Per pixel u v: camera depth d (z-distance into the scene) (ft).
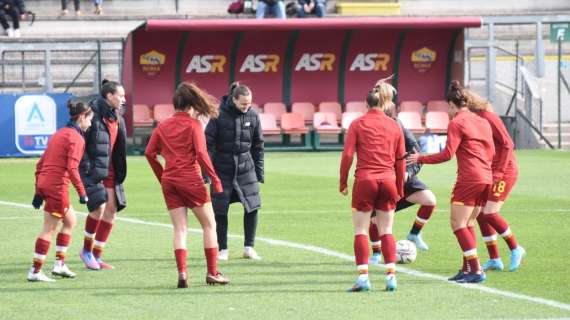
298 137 232.94
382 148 74.43
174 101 76.38
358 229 75.31
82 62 249.75
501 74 257.75
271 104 224.53
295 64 227.20
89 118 79.51
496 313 68.03
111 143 84.94
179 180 76.02
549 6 287.69
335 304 70.90
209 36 221.05
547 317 66.85
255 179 91.30
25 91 233.35
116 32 270.87
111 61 252.62
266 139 232.94
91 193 83.87
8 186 152.76
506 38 281.54
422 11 286.87
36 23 268.21
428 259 89.30
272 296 73.77
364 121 74.95
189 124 75.77
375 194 74.43
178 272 78.69
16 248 96.68
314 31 224.53
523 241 99.50
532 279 80.07
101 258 90.74
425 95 231.09
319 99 228.84
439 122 223.10
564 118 240.32
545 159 196.34
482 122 78.84
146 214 121.19
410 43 229.04
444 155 76.79
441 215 118.93
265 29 213.46
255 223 90.79
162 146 76.69
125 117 216.95
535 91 225.76
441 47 229.66
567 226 109.70
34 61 247.50
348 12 282.36
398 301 71.77
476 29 279.28
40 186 79.15
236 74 224.94
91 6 281.54
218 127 89.76
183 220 76.89
